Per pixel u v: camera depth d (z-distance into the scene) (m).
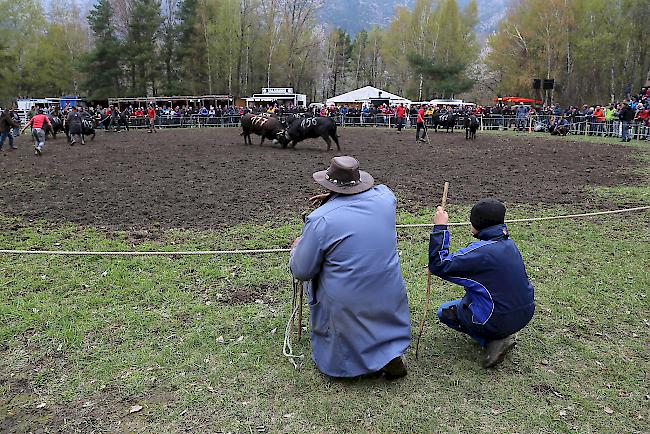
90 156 17.33
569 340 4.52
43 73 66.88
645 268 6.18
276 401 3.67
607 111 27.19
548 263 6.36
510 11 62.19
